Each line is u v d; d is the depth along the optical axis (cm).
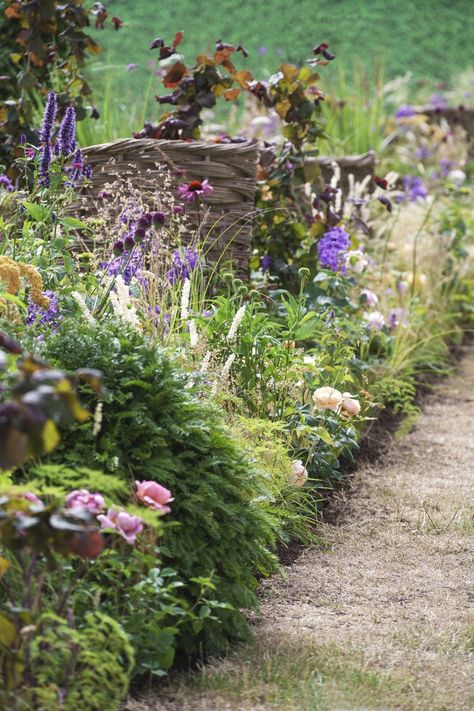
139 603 425
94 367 476
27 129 877
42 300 539
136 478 466
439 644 483
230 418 612
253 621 505
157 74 1222
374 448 820
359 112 1652
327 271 897
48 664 379
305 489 684
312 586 556
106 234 758
